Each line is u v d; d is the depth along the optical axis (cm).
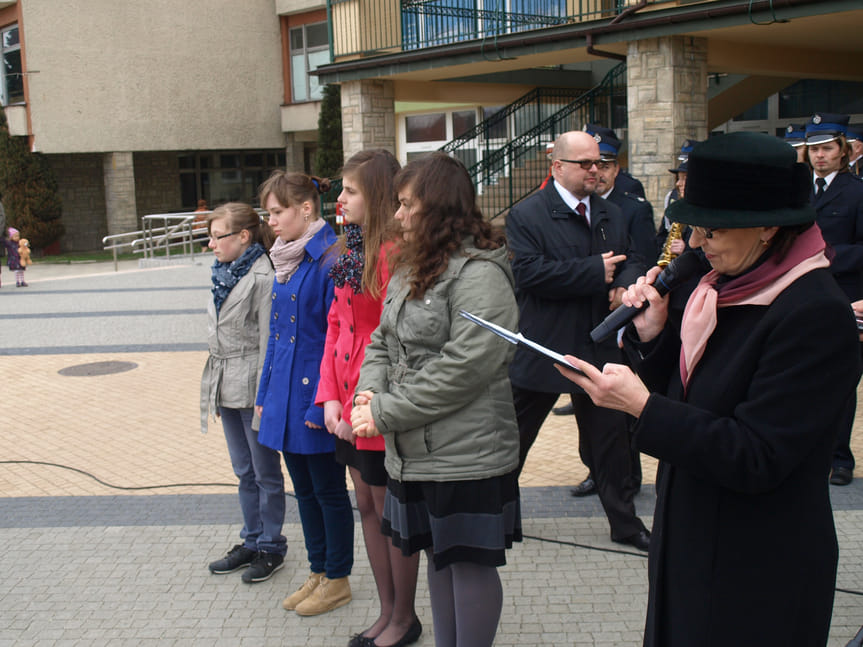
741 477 179
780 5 836
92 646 339
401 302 269
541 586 375
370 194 305
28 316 1234
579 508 462
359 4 1393
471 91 1488
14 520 470
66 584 392
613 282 395
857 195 473
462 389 254
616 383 192
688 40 964
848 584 364
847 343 175
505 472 266
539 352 202
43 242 2534
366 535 333
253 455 388
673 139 956
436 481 262
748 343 184
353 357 318
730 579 189
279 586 386
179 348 956
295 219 350
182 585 389
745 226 177
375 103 1353
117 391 770
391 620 331
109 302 1348
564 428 619
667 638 201
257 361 384
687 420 184
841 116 475
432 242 262
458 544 265
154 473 543
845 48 1148
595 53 1035
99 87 2505
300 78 2756
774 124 1510
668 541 201
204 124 2667
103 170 2739
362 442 307
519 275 398
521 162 1585
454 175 264
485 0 1372
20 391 781
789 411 176
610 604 358
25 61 2406
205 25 2631
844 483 475
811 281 179
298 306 348
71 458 580
